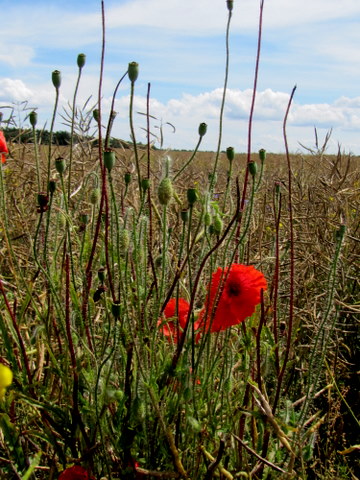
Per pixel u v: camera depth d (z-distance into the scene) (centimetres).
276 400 208
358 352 339
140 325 189
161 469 200
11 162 464
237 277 203
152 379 184
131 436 183
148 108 198
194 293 183
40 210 184
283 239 395
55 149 459
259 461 208
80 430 192
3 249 290
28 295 205
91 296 221
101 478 196
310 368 207
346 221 379
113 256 204
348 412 306
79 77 199
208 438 204
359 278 357
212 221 198
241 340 227
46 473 212
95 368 190
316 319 284
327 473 242
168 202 178
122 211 240
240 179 507
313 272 357
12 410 206
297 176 517
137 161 185
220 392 223
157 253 270
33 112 194
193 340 186
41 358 222
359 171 583
